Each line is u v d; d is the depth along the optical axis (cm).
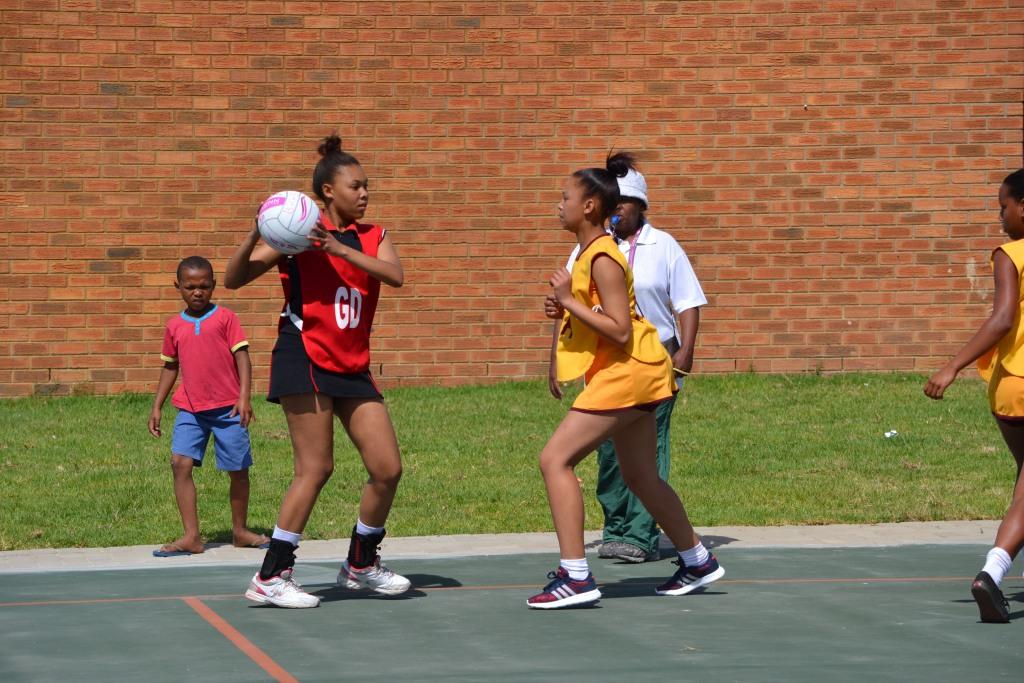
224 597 1564
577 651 1286
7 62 3170
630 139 3309
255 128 3244
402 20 3259
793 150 3331
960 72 3341
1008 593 1581
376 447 1492
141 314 3238
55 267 3209
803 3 3316
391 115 3269
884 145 3341
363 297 1466
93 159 3206
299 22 3238
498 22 3278
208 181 3238
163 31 3209
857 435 2789
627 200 1822
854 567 1750
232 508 1950
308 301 1452
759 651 1284
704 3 3303
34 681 1177
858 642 1321
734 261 3341
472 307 3306
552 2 3284
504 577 1691
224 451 1912
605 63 3300
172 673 1201
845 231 3347
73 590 1612
